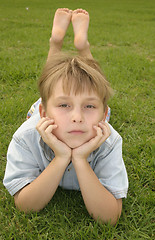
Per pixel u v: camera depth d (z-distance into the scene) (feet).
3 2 52.70
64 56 5.63
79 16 10.58
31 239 5.41
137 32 27.32
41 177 5.55
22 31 24.21
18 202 5.81
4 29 24.79
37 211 5.91
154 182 7.14
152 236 5.69
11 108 10.21
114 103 11.10
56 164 5.42
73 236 5.48
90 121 5.14
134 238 5.57
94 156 6.01
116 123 9.78
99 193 5.47
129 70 15.24
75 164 5.42
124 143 8.75
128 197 6.52
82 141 5.28
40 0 62.23
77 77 4.96
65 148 5.32
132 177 7.29
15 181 5.78
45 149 5.83
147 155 8.16
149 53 19.42
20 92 11.96
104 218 5.64
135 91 12.57
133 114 10.42
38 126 5.31
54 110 5.15
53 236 5.57
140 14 44.60
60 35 10.52
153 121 10.23
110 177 5.88
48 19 33.24
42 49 18.49
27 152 5.98
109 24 32.01
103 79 5.27
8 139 8.53
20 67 14.21
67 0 66.03
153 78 14.46
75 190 6.75
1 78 13.23
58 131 5.22
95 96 5.05
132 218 6.09
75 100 4.98
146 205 6.40
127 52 18.98
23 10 41.55
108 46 21.33
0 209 6.08
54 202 6.34
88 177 5.42
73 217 5.98
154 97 12.12
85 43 10.36
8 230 5.61
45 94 5.32
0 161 7.67
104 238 5.52
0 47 18.49
